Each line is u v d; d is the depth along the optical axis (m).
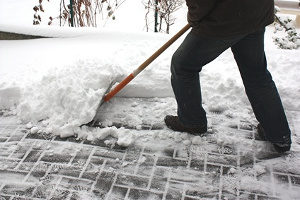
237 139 2.64
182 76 2.30
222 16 1.96
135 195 2.22
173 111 2.90
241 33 2.04
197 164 2.44
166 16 5.41
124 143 2.56
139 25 5.61
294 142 2.62
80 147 2.57
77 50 3.71
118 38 3.91
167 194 2.23
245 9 1.96
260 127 2.62
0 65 3.49
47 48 3.80
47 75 3.01
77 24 4.79
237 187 2.27
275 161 2.46
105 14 5.86
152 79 3.07
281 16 5.64
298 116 2.87
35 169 2.40
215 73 3.15
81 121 2.67
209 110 2.93
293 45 4.34
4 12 6.20
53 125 2.70
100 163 2.44
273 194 2.23
